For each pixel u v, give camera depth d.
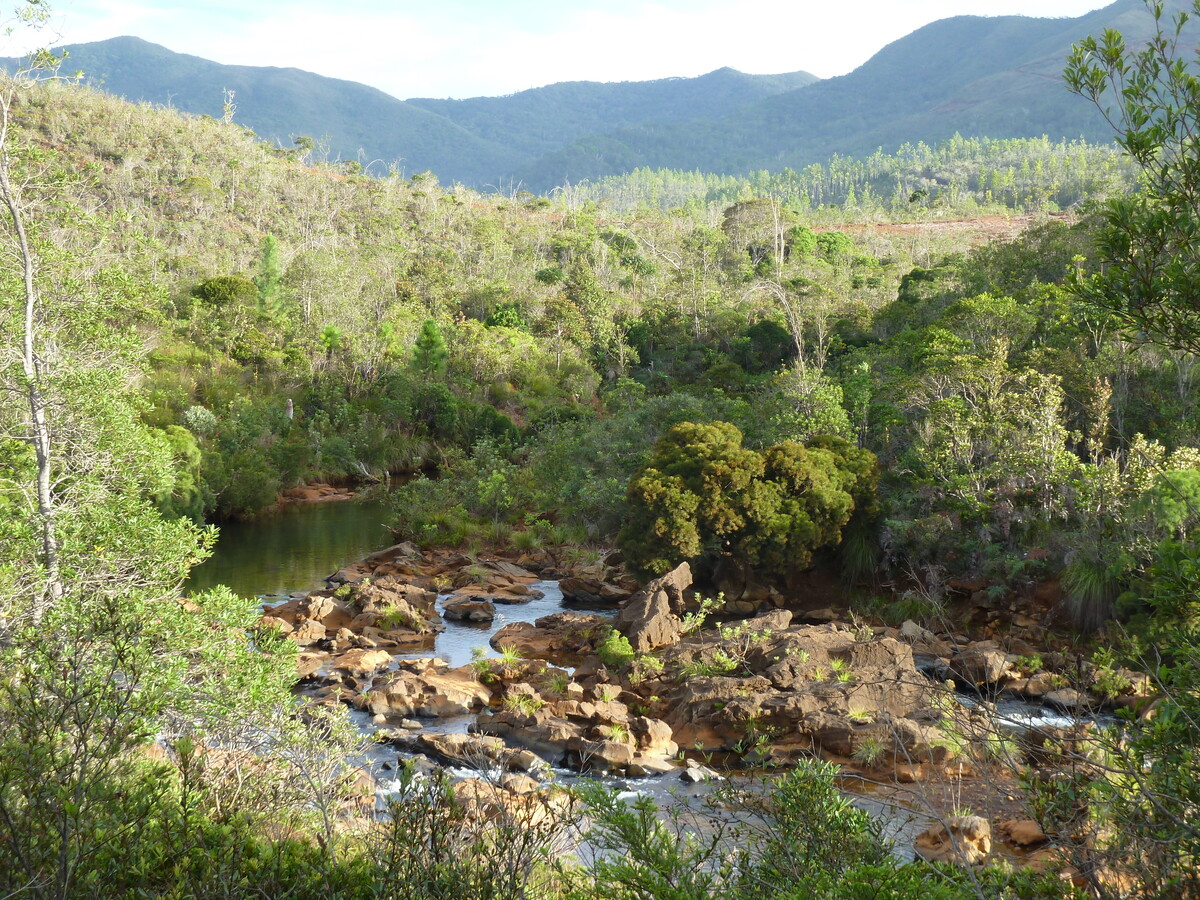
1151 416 30.36
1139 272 5.32
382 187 133.62
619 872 5.69
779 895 5.36
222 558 36.41
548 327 79.31
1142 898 4.65
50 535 14.61
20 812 5.18
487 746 16.55
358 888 5.89
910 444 31.34
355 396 65.31
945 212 162.50
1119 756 5.11
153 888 5.57
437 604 29.64
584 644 24.52
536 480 43.50
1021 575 24.12
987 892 5.02
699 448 27.81
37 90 106.19
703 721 18.59
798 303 72.50
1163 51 5.21
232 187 114.19
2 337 16.55
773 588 28.00
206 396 55.75
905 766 15.23
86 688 6.16
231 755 9.15
